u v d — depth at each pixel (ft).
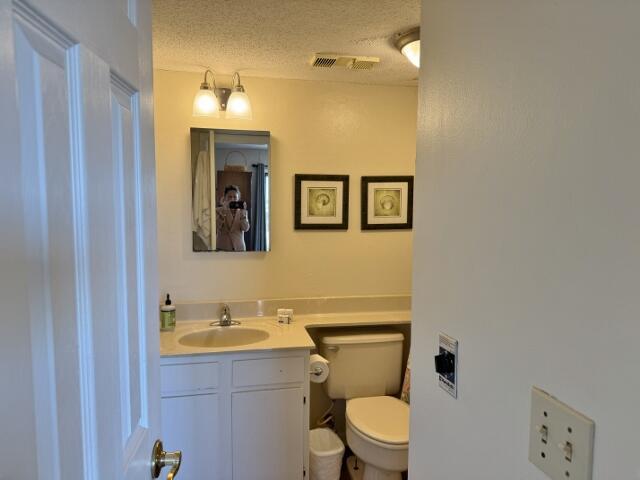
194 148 7.11
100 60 1.87
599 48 1.60
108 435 1.94
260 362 6.19
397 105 7.77
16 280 1.25
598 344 1.62
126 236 2.24
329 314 7.79
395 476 6.49
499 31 2.24
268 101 7.35
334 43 5.81
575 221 1.73
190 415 6.05
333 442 7.30
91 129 1.76
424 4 3.16
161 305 7.08
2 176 1.19
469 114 2.55
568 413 1.77
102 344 1.88
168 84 6.98
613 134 1.54
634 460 1.48
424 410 3.22
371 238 7.88
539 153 1.94
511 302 2.16
